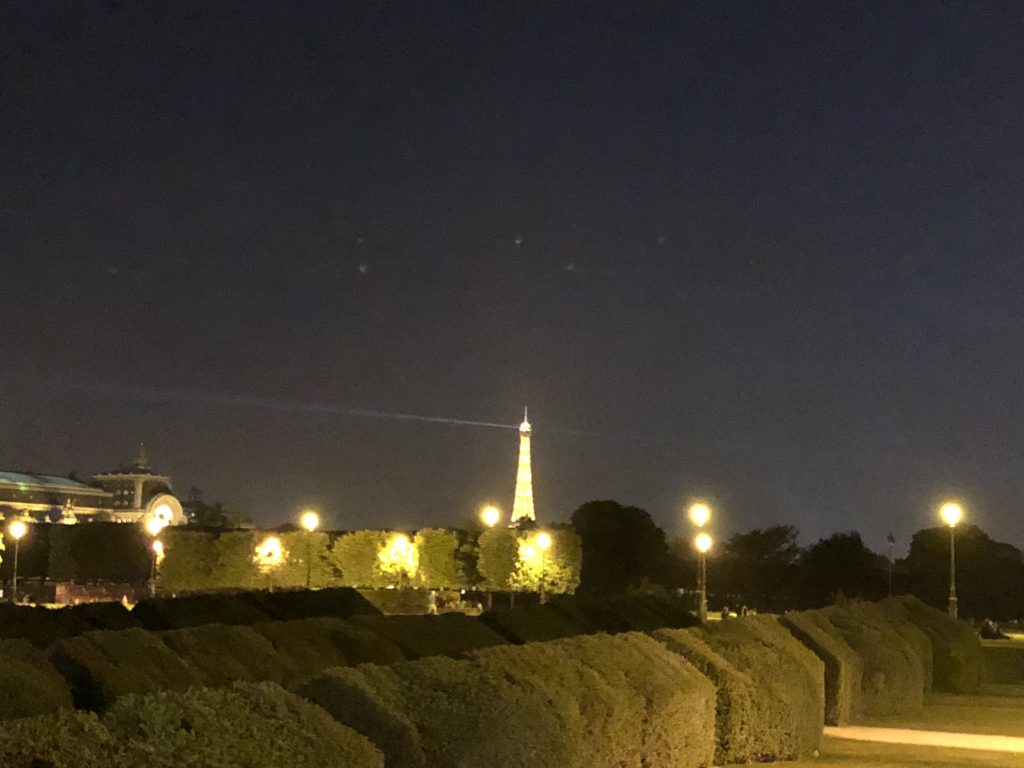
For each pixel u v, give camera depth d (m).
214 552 80.44
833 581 104.38
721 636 20.83
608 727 14.91
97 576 84.56
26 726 8.36
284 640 15.80
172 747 8.78
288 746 9.62
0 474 168.25
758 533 116.12
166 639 14.29
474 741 12.21
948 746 23.22
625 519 103.69
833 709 25.69
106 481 178.25
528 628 21.09
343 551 83.00
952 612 48.62
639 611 26.86
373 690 11.90
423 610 62.88
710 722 18.11
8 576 87.81
